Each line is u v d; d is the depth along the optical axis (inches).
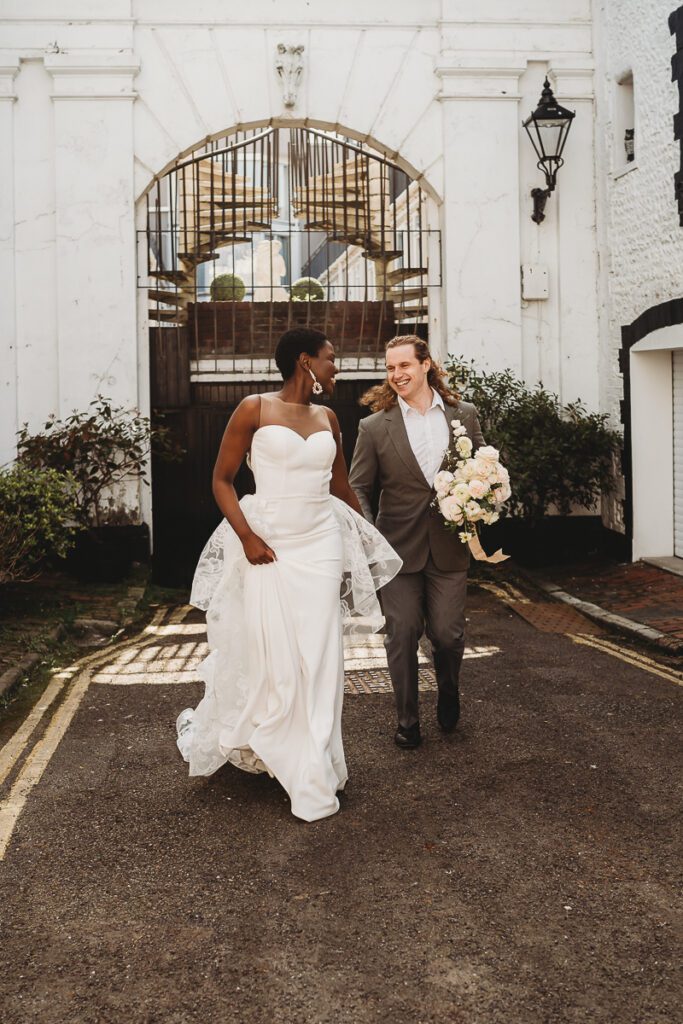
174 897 136.3
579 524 443.5
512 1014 107.6
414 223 627.8
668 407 406.9
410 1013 108.2
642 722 212.5
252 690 167.3
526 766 185.5
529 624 327.6
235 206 482.9
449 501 184.2
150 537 430.3
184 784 179.3
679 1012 107.6
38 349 423.8
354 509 183.8
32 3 416.5
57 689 249.6
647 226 389.7
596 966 116.9
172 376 445.7
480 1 435.2
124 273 423.8
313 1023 106.7
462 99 436.8
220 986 114.2
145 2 422.6
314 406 173.3
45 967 118.7
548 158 430.0
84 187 421.4
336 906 132.7
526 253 445.4
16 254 420.8
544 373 447.8
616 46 415.8
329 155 578.9
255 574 166.4
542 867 143.3
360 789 175.2
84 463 402.9
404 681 194.7
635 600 349.7
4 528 296.4
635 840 152.1
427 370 195.0
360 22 432.5
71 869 145.4
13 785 180.2
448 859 146.5
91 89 419.8
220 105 429.1
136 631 331.6
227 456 167.6
